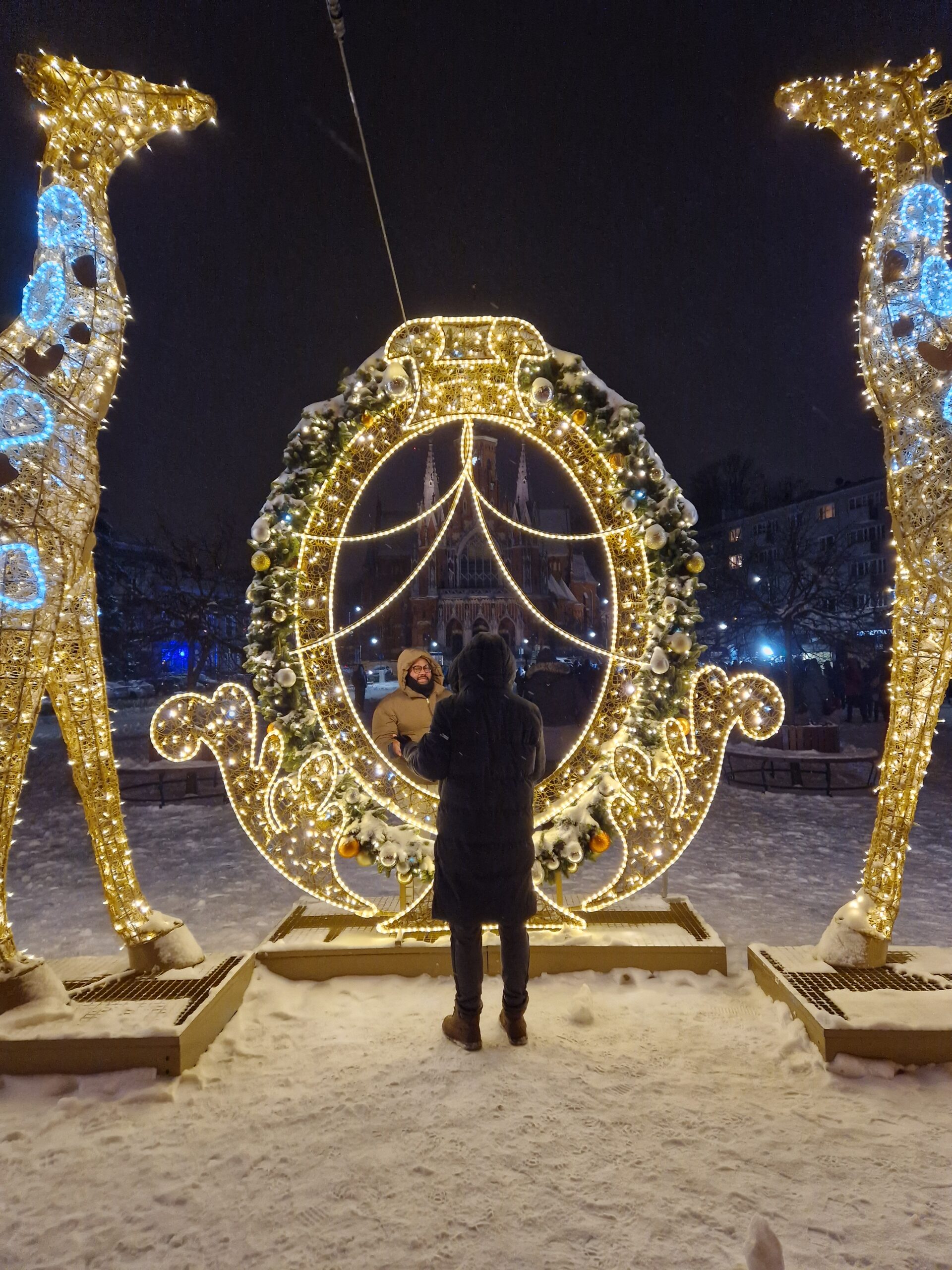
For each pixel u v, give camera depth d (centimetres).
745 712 414
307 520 432
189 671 2017
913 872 595
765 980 364
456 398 432
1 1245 213
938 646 348
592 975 390
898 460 354
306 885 418
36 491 331
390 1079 296
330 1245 209
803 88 361
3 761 331
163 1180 240
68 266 347
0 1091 295
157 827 835
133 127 361
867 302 365
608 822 416
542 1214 218
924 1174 234
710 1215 217
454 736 325
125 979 362
